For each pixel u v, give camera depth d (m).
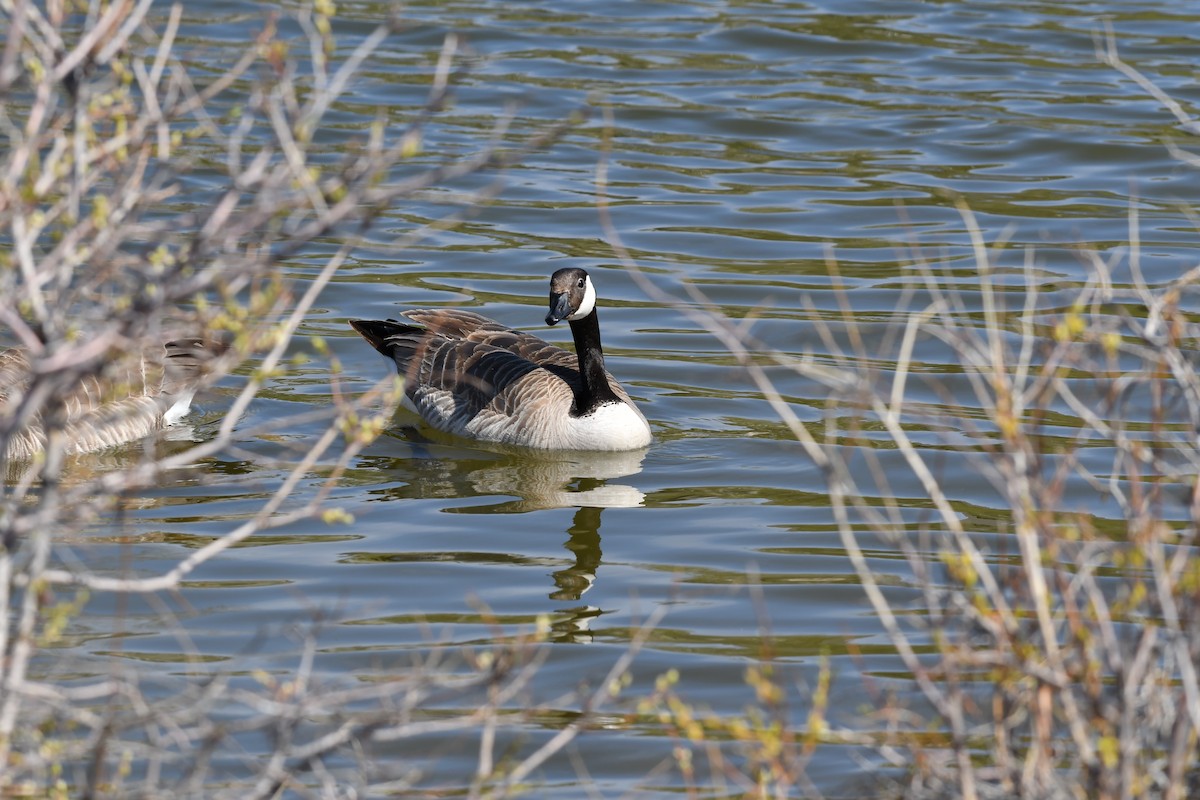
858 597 13.41
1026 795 8.07
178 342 17.17
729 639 12.65
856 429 9.80
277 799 8.84
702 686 11.84
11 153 7.59
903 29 33.97
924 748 9.40
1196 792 8.67
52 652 11.98
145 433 16.98
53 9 7.21
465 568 14.07
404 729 8.13
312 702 8.22
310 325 20.66
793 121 28.64
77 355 6.77
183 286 7.21
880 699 11.38
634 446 17.38
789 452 17.06
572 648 12.45
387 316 20.86
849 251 23.11
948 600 9.62
